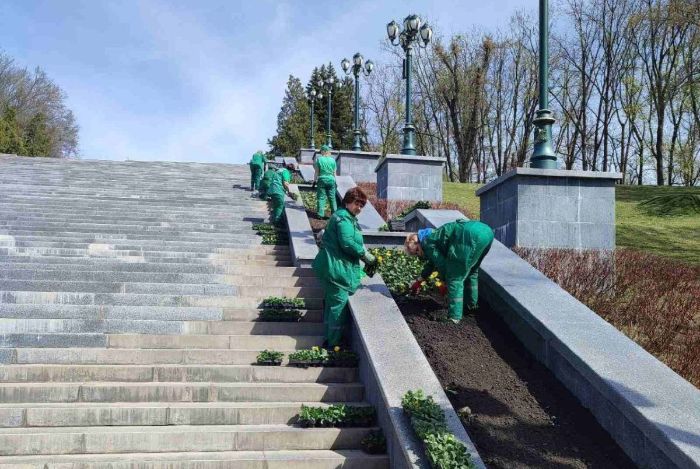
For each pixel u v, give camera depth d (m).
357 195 7.00
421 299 7.57
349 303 6.95
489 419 5.26
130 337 6.84
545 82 9.88
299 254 9.84
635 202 21.75
